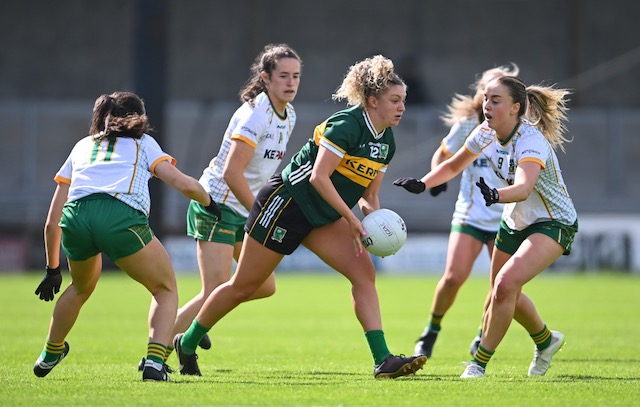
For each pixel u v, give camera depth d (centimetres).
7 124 10500
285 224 2488
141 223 2367
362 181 2503
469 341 4041
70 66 13512
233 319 5066
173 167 2419
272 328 4566
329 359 3250
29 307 5525
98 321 4766
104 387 2306
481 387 2350
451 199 9900
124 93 2502
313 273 9481
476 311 5650
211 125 10962
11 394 2186
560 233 2611
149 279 2406
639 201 10425
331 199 2408
